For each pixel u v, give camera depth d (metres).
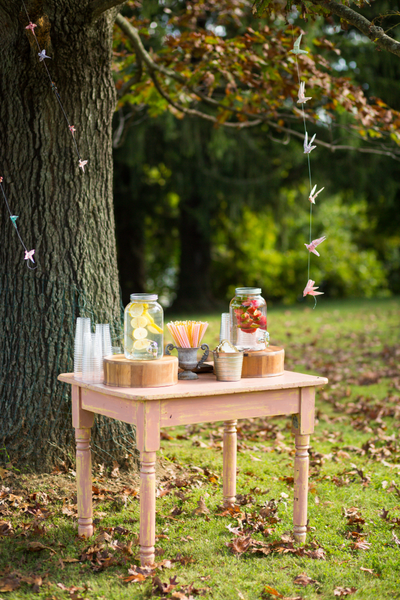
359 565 2.79
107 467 3.65
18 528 3.01
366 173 12.14
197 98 6.07
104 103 3.76
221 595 2.50
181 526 3.13
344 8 3.04
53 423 3.58
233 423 3.42
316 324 11.09
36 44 3.33
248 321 2.99
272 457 4.39
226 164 11.82
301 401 2.92
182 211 14.11
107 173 3.84
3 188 3.66
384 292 20.45
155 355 2.73
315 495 3.66
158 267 19.22
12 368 3.64
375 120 5.41
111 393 2.59
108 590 2.51
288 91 5.29
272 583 2.61
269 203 12.80
